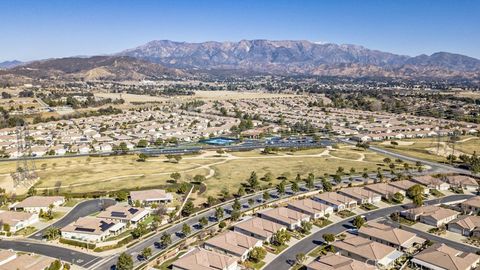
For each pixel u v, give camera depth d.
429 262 116.50
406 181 190.75
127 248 130.38
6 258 118.69
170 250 127.44
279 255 125.44
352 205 167.88
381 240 131.50
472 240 136.88
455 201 174.88
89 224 141.38
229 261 115.25
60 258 123.38
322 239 136.62
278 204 168.75
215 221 151.62
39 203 164.00
